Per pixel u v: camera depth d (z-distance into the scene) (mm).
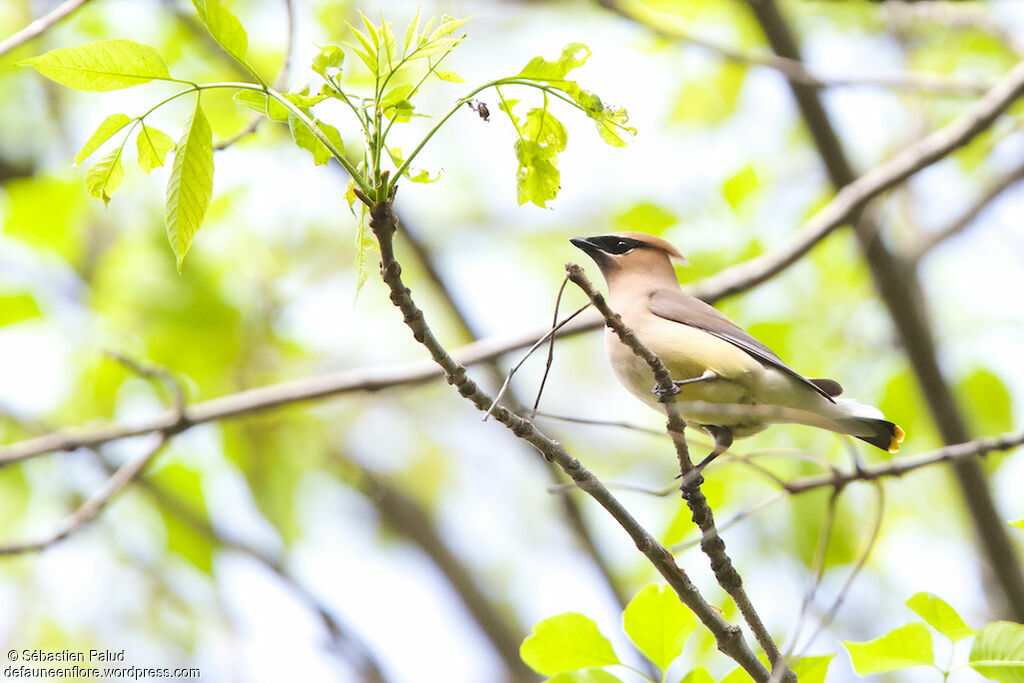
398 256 15086
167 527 12570
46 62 5473
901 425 12367
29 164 14023
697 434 11172
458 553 15961
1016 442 8328
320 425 13945
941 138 10766
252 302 12844
